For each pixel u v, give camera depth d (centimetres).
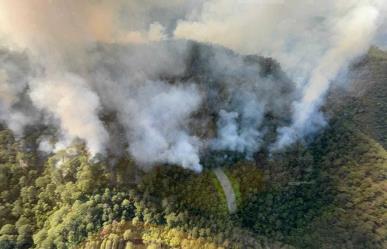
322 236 12900
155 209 11494
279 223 13100
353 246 12712
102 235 10881
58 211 11125
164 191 12012
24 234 10850
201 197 12506
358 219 13050
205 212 12288
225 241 11531
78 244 10719
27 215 11250
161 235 11119
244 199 13100
